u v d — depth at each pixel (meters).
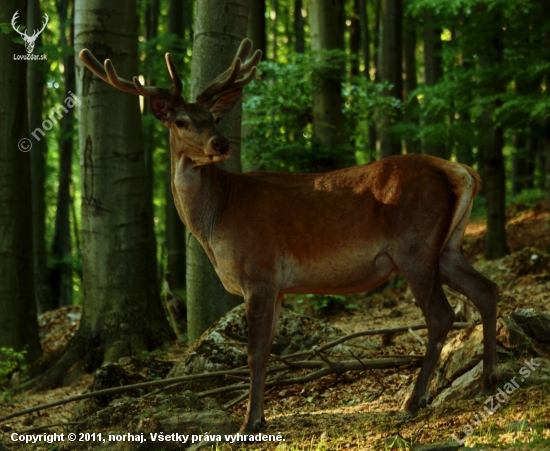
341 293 6.75
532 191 24.95
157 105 6.70
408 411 6.40
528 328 7.30
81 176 12.16
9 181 13.04
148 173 22.56
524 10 14.45
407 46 23.45
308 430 6.63
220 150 6.43
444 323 6.26
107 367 9.21
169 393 8.76
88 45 11.76
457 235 6.61
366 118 17.58
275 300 6.67
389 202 6.40
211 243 6.82
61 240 24.95
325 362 8.55
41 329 16.83
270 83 17.02
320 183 6.72
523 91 15.57
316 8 17.23
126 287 11.98
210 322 10.41
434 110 17.08
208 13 10.22
